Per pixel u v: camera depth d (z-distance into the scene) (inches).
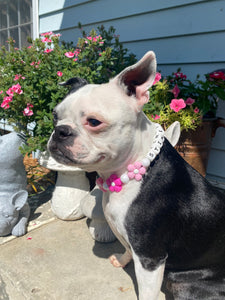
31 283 20.0
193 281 16.7
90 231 25.2
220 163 34.7
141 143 15.2
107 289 19.4
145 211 14.7
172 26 34.9
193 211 15.2
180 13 33.8
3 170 25.1
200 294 16.5
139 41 38.8
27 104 26.6
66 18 46.4
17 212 25.8
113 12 40.2
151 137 15.8
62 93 27.1
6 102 26.4
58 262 22.2
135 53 39.7
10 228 25.6
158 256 15.0
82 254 23.2
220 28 30.9
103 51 32.6
